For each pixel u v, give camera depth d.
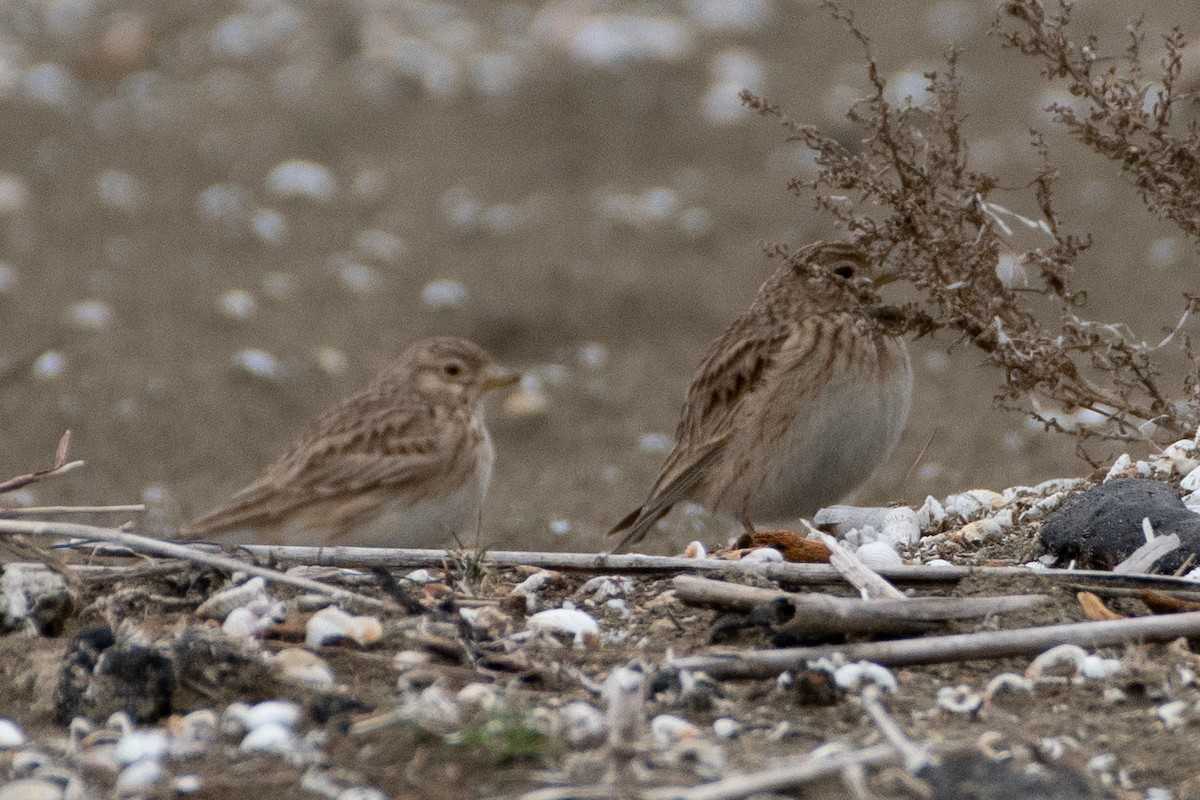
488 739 6.20
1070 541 8.52
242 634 7.26
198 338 21.42
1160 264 23.17
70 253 24.97
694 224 25.94
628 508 14.57
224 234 26.08
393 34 34.94
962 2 34.44
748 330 10.49
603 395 19.58
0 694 7.18
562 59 32.78
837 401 10.02
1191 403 9.91
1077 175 26.55
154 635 7.29
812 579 8.00
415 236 26.41
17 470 16.84
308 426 12.37
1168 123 9.48
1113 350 9.72
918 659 6.93
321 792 6.06
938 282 9.55
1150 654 7.01
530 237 26.06
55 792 6.18
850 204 9.66
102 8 37.03
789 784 5.82
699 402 10.51
